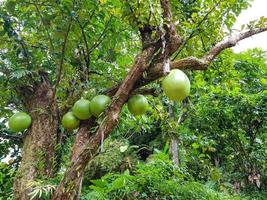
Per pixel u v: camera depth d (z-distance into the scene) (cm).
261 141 543
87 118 216
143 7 206
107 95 223
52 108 240
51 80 279
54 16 259
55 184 205
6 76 265
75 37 278
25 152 228
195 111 498
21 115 236
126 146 363
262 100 496
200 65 206
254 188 517
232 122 514
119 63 329
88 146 187
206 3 286
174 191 377
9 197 282
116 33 306
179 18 276
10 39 271
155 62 199
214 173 481
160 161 412
